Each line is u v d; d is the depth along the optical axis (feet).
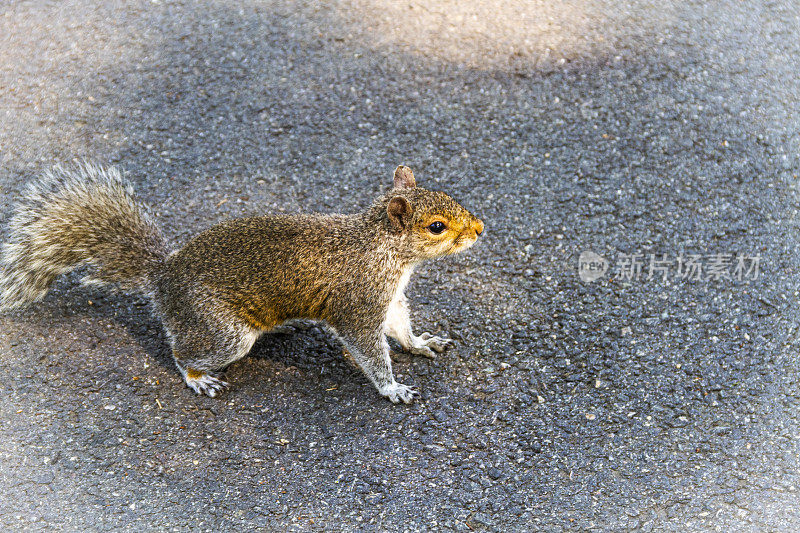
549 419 16.30
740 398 16.55
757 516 14.30
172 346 16.52
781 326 17.97
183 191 21.40
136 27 26.63
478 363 17.53
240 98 24.13
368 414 16.49
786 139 22.54
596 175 21.74
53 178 18.30
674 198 21.11
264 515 14.48
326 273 16.05
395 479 15.19
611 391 16.80
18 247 17.56
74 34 26.35
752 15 26.71
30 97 24.08
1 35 26.25
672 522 14.30
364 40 26.03
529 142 22.71
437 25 26.55
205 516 14.42
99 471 15.12
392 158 22.35
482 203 21.07
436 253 16.29
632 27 26.30
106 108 23.80
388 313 16.74
